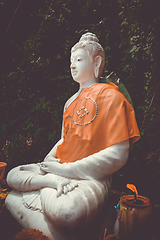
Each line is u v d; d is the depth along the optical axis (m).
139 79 3.35
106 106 2.21
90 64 2.53
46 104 3.66
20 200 2.19
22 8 3.42
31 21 3.50
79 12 3.69
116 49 3.36
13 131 3.60
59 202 1.77
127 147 2.10
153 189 3.24
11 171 2.38
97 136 2.19
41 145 3.81
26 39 3.54
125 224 1.55
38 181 2.11
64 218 1.71
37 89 3.70
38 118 3.64
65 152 2.35
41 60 3.73
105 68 3.42
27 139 3.79
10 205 2.23
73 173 2.06
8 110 3.57
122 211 1.57
